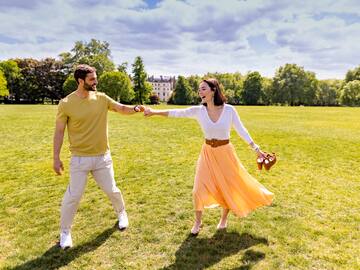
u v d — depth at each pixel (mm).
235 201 4273
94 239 4312
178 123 20047
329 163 8852
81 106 3992
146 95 81938
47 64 83062
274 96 92000
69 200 4125
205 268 3623
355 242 4195
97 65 70500
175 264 3709
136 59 80000
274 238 4289
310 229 4559
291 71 91875
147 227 4656
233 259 3791
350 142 12656
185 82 97438
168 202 5664
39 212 5297
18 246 4172
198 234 4422
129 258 3857
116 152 10234
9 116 25250
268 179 7160
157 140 12859
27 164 8641
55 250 4047
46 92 82750
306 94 91938
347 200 5777
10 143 12133
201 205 4246
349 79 98875
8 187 6629
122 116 25516
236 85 106875
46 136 13953
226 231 4496
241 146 11617
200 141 12648
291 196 5965
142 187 6523
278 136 14492
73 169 4129
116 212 4773
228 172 4238
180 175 7398
